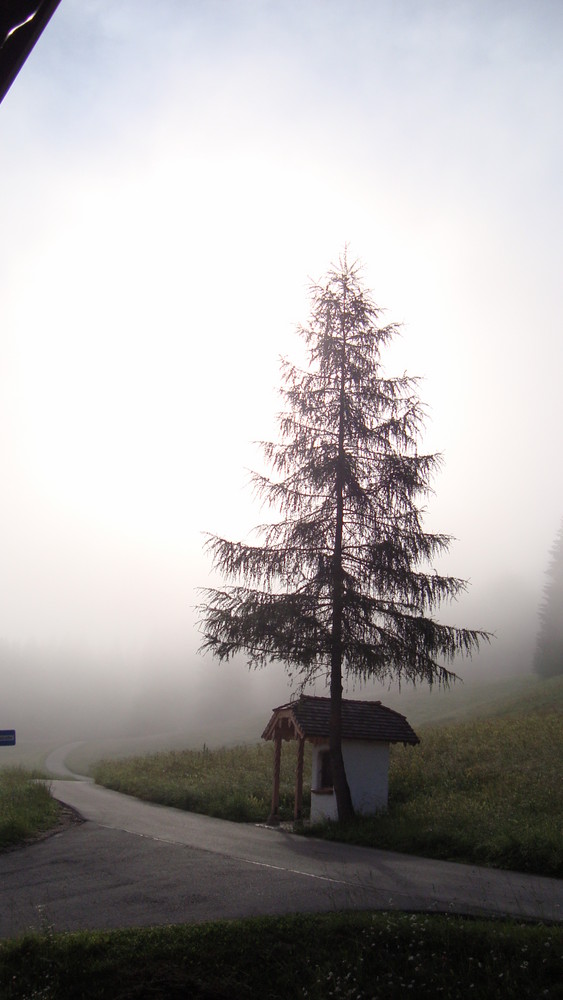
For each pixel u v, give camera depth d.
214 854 15.98
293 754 39.34
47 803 24.08
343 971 8.17
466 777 27.86
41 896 11.88
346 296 23.81
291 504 22.56
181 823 22.38
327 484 22.34
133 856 15.62
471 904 11.16
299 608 21.34
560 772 26.39
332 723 21.88
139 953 8.29
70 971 7.91
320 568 21.58
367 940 8.80
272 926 9.17
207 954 8.34
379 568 21.36
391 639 21.34
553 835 16.12
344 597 21.03
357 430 22.56
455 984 7.88
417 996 7.71
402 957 8.47
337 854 16.55
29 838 18.17
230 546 22.12
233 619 21.77
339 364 23.05
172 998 7.52
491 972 8.03
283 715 24.05
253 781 31.20
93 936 8.76
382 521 22.14
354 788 23.03
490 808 21.52
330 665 22.09
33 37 3.15
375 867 14.66
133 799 30.73
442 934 8.89
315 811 22.92
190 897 11.63
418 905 10.97
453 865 15.30
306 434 22.77
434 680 21.72
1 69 3.17
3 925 10.09
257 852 16.53
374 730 23.55
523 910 10.84
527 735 35.56
